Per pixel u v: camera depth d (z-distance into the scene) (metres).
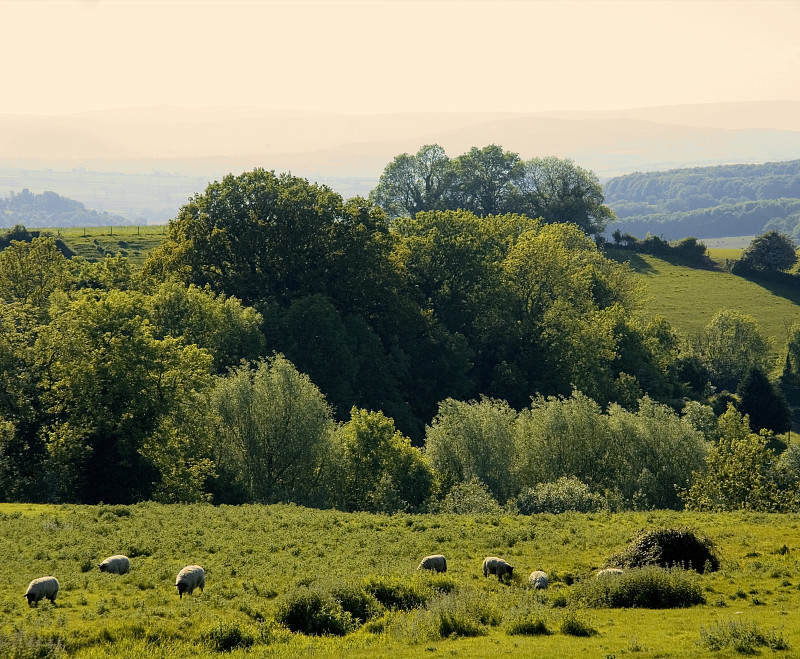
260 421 81.12
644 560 39.84
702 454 86.94
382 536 51.88
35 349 82.31
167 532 51.59
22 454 78.94
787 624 29.06
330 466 81.19
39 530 50.66
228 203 126.31
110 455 77.12
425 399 127.62
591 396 124.56
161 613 32.88
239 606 33.97
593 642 27.45
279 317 113.88
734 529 51.56
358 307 126.31
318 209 127.12
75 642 28.69
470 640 28.66
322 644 29.00
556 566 42.22
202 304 103.25
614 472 87.81
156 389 79.62
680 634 28.12
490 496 74.25
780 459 87.12
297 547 48.00
